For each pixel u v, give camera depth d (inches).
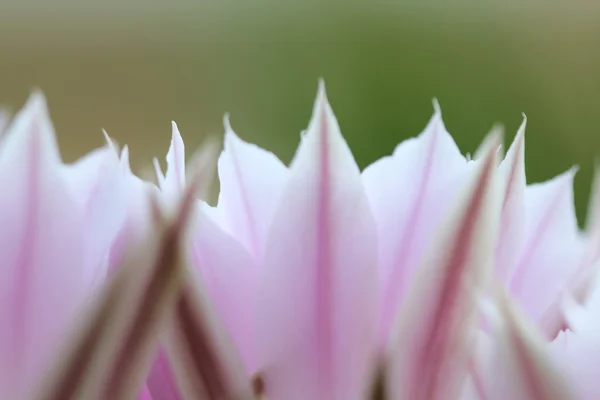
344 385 11.0
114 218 10.9
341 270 10.9
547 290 11.8
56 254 10.7
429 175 11.4
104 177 11.0
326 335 11.0
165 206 10.6
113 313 10.6
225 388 10.8
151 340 10.6
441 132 11.4
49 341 10.6
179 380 10.8
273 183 11.5
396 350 10.9
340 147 10.9
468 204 11.0
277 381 11.0
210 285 11.1
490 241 11.0
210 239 11.1
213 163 10.7
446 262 10.9
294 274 10.9
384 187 11.4
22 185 10.7
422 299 10.9
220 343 10.8
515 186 11.5
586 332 10.8
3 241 10.6
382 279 11.2
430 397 10.9
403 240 11.3
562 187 12.1
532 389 10.6
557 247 11.9
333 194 10.9
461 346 10.9
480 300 10.9
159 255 10.6
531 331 10.6
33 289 10.6
